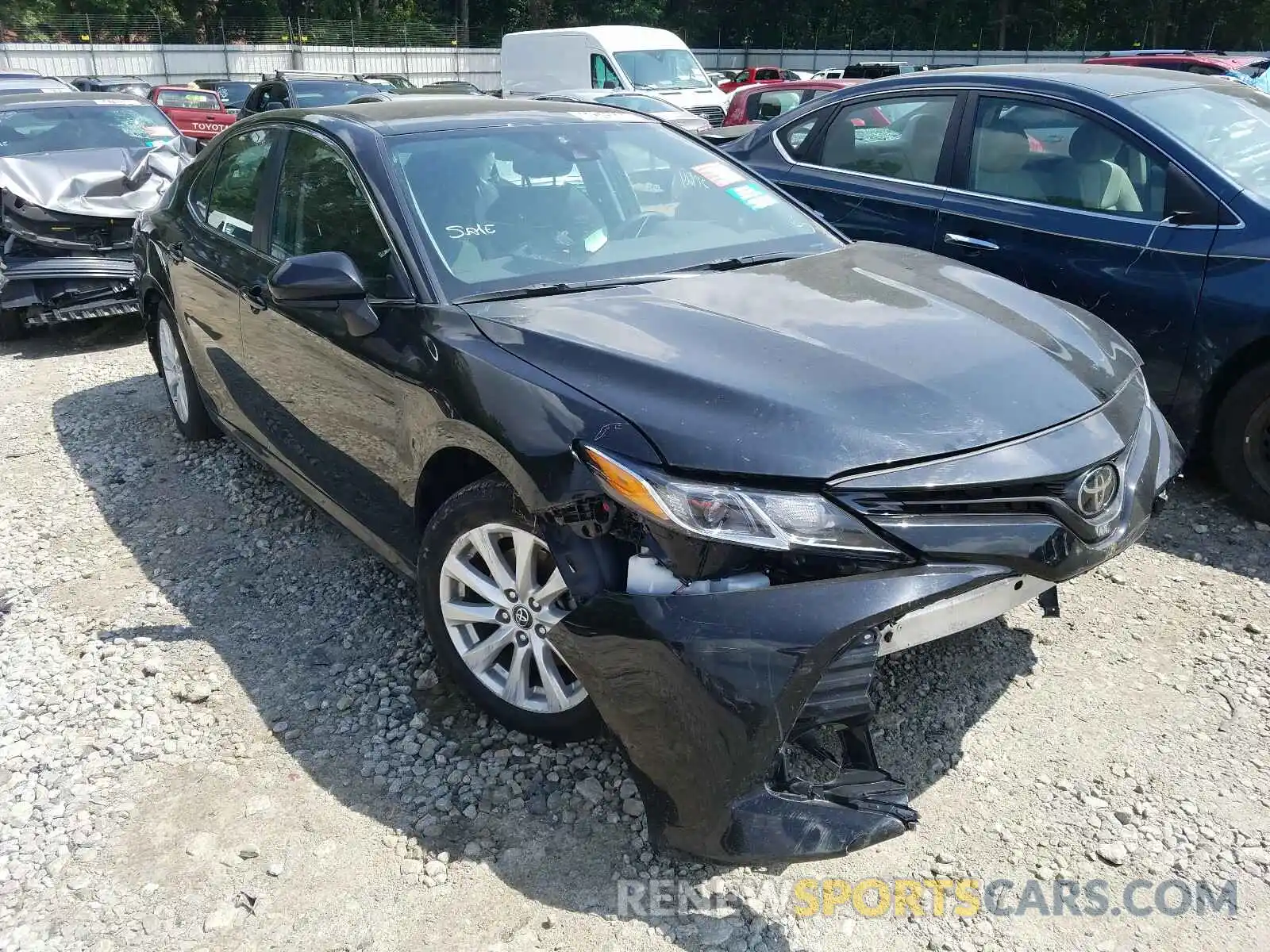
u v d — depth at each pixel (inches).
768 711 82.0
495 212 127.6
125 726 116.3
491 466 110.5
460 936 88.3
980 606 93.8
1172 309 161.6
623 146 146.7
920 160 201.9
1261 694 117.7
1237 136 174.2
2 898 92.9
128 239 282.8
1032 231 180.2
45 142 307.0
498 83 1599.4
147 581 150.1
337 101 583.2
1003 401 95.8
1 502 178.5
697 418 89.9
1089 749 109.4
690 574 86.0
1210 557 150.3
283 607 141.6
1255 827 98.3
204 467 190.4
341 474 134.4
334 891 93.0
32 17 1627.7
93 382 249.0
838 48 1740.9
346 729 115.2
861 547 85.8
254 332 149.1
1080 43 1776.6
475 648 111.4
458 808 103.0
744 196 149.3
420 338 112.2
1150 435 110.3
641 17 1945.1
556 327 105.5
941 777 105.9
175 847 98.3
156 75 1390.3
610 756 109.6
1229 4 1691.7
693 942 87.4
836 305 113.5
